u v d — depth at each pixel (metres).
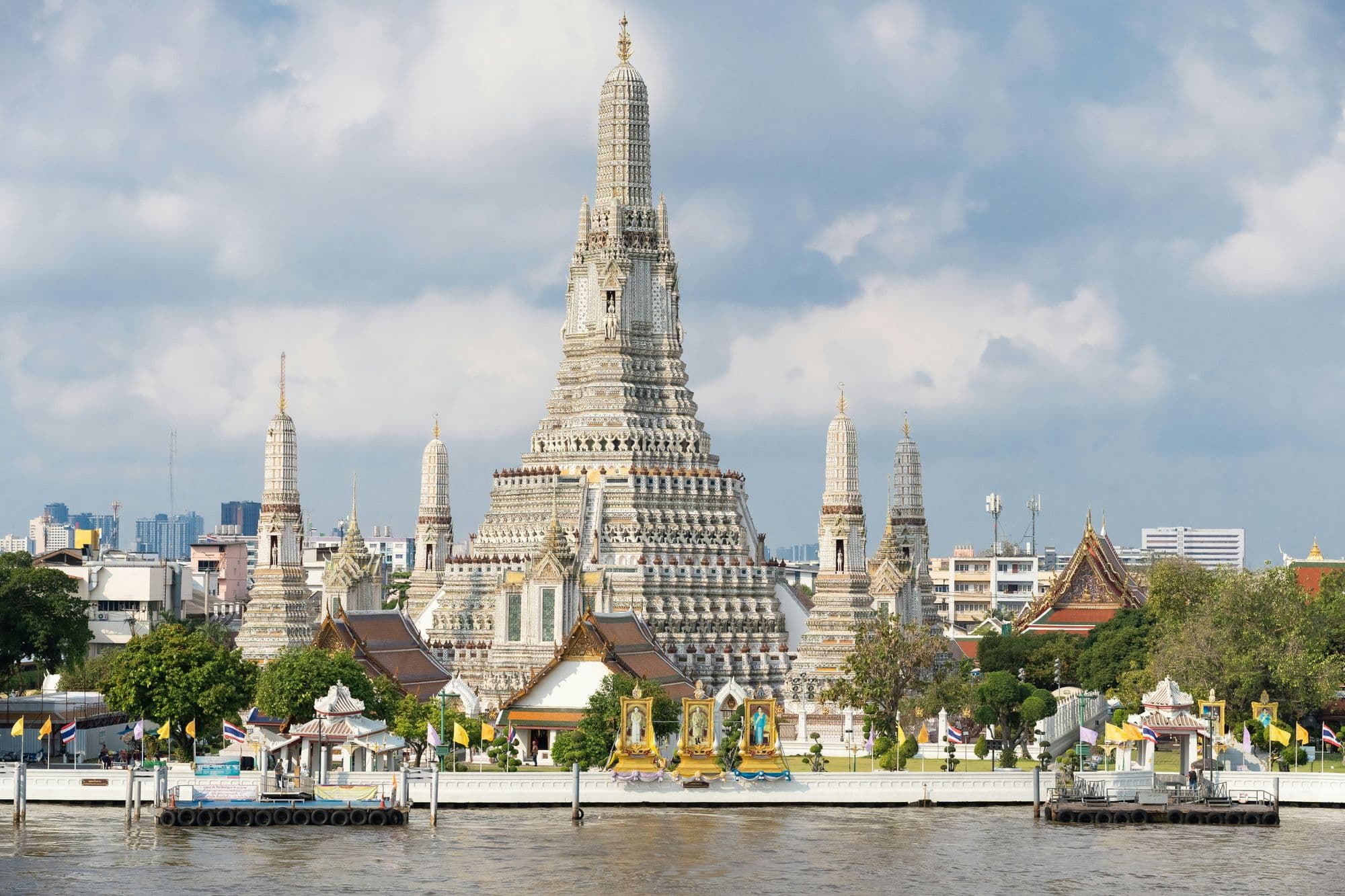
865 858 170.12
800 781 197.50
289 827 181.75
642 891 156.75
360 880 159.50
